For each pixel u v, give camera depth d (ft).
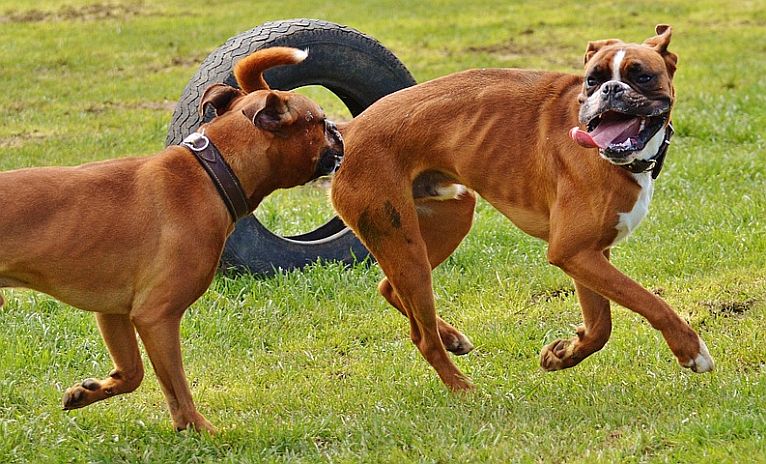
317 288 28.12
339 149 20.10
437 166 21.27
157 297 18.60
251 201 19.62
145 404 21.94
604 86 18.56
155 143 42.45
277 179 19.74
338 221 31.07
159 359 18.84
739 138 39.55
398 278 21.38
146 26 67.82
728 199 32.48
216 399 21.99
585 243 19.71
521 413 20.03
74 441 19.65
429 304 21.34
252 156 19.31
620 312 25.52
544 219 20.66
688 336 19.35
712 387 20.38
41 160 39.78
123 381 20.03
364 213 21.17
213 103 20.10
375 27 65.67
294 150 19.54
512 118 20.63
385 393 21.80
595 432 18.86
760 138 39.11
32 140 43.14
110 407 21.53
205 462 18.45
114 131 44.09
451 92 21.22
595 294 21.02
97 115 47.21
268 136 19.39
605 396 20.59
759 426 17.95
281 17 69.51
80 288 18.49
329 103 48.06
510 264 29.22
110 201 18.48
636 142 18.54
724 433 17.98
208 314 26.32
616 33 61.93
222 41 63.00
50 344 24.63
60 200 18.24
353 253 30.09
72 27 67.97
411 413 20.44
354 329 25.77
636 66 18.53
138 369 20.07
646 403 20.10
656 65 18.67
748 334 23.41
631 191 19.35
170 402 19.31
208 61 29.14
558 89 20.53
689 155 36.81
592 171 19.45
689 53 56.08
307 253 29.60
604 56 18.90
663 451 17.78
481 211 33.27
